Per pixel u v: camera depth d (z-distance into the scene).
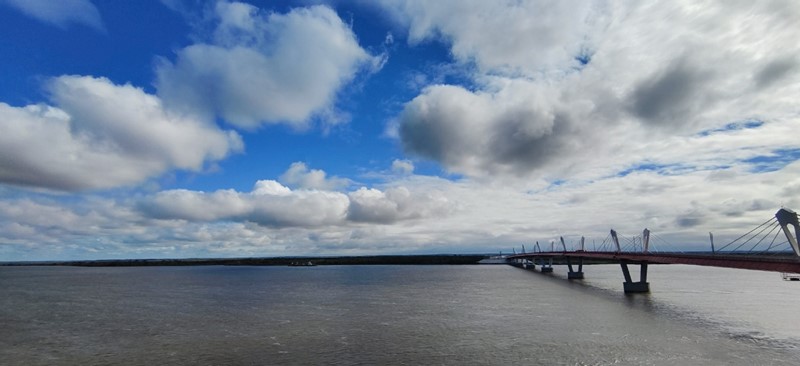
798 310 89.56
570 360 51.38
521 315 85.81
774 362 50.28
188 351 58.44
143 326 77.75
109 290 157.25
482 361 51.59
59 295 139.25
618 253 143.12
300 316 87.50
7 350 60.44
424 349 57.56
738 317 80.38
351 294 133.75
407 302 110.69
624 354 53.69
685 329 68.56
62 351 59.62
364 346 59.75
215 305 107.94
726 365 49.28
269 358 54.28
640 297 117.75
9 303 117.06
